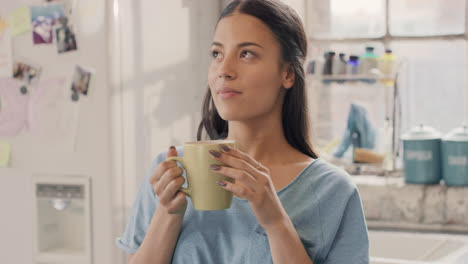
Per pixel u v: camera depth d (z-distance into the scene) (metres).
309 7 2.50
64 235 1.94
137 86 1.88
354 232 0.94
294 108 0.98
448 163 2.19
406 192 2.21
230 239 0.90
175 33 2.11
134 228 0.98
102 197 1.78
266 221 0.79
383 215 2.23
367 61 2.30
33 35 1.84
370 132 2.32
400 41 2.37
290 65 0.92
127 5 1.82
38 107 1.84
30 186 1.87
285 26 0.89
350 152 2.35
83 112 1.80
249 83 0.85
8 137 1.88
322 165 0.97
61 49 1.81
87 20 1.78
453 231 2.13
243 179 0.73
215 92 0.87
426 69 2.34
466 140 2.16
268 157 0.95
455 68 2.30
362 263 0.92
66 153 1.82
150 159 1.95
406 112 2.37
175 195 0.78
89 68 1.78
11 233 1.91
